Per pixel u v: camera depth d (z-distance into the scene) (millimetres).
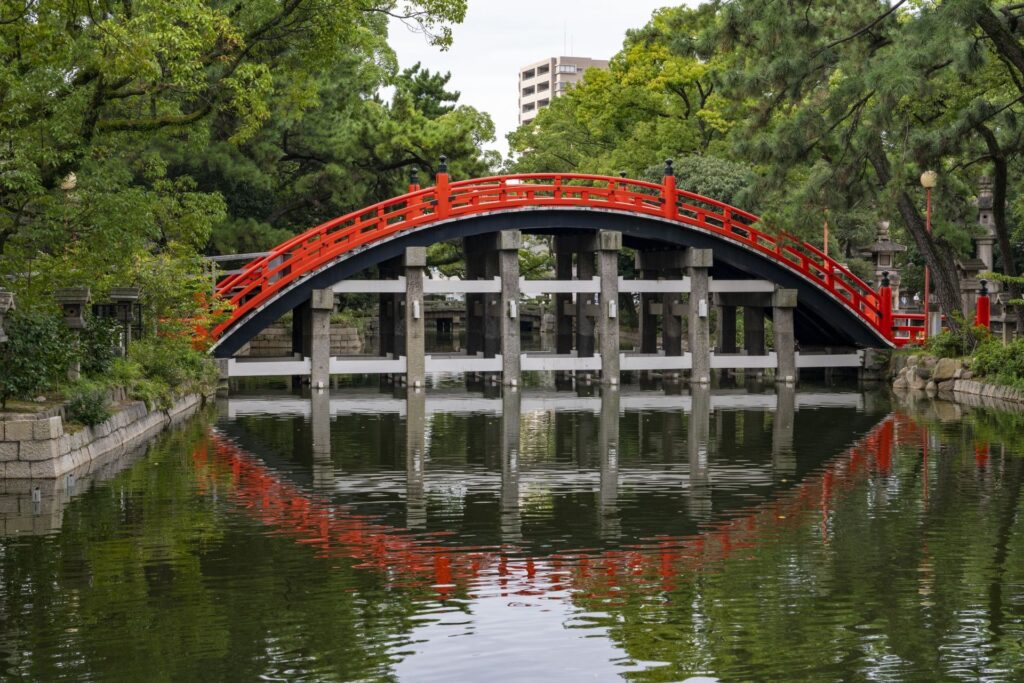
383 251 43156
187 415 35406
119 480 23078
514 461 25828
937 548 17250
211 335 41500
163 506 20422
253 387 46625
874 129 38219
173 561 16484
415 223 42875
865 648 12812
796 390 44875
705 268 46094
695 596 14781
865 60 39344
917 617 13875
